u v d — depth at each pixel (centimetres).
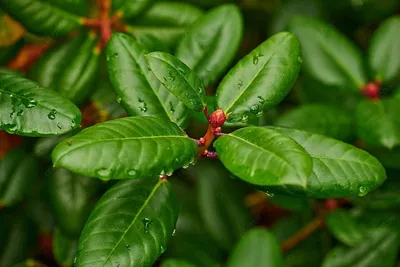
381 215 87
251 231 79
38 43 92
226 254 90
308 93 90
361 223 87
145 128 68
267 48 73
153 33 84
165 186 73
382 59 87
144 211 72
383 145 81
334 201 85
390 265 86
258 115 73
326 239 89
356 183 71
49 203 85
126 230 71
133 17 83
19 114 71
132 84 74
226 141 69
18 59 92
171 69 70
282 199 86
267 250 78
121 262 70
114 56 75
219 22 79
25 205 89
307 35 87
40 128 70
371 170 71
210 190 90
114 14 83
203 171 90
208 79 78
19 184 84
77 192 84
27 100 71
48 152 83
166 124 69
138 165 67
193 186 95
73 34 83
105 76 86
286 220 90
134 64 75
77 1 82
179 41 79
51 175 84
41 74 82
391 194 85
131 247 70
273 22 95
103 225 71
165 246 72
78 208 84
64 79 82
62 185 84
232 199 90
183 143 69
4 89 71
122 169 66
